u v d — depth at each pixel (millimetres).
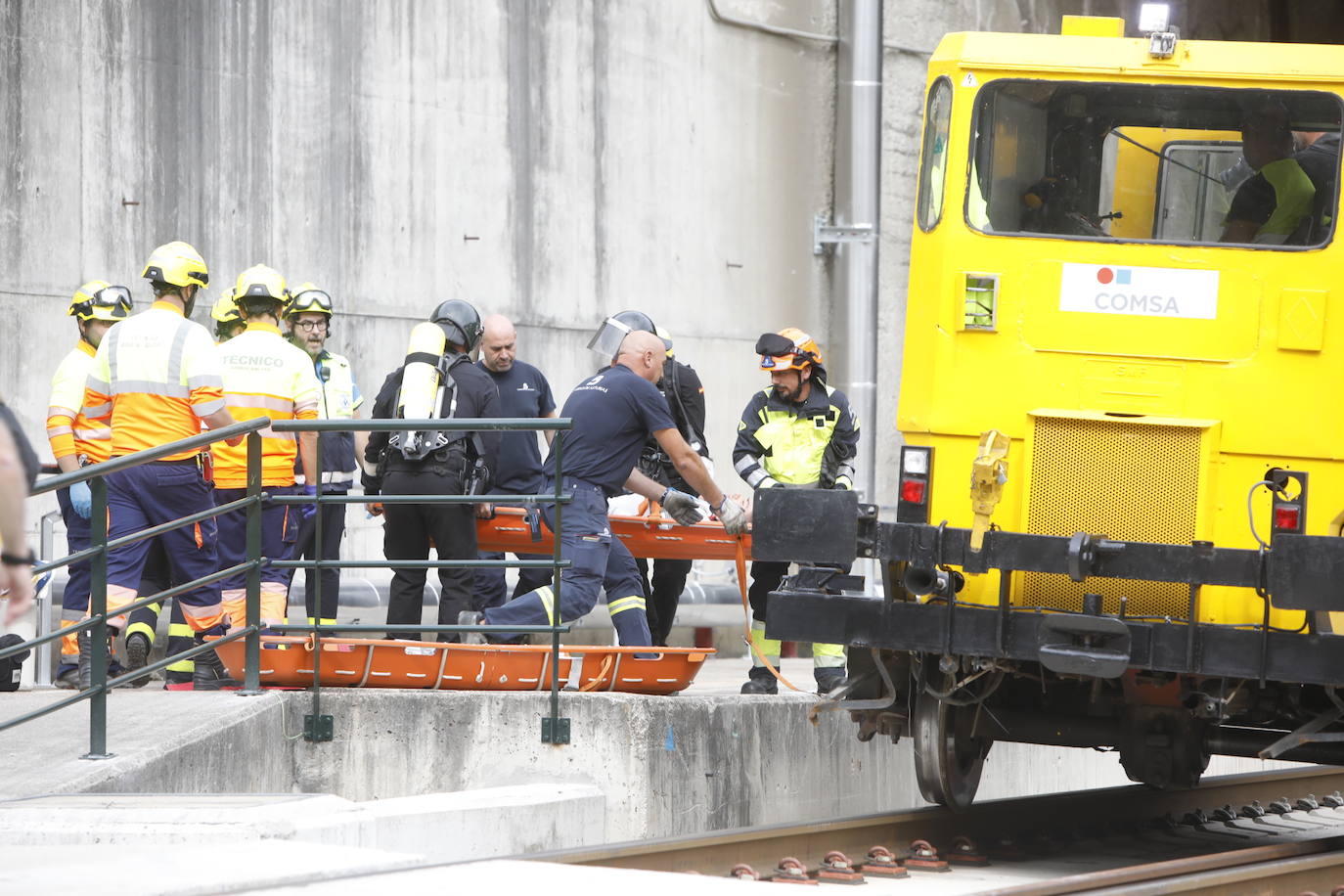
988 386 27797
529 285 53969
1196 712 26875
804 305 63562
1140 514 26656
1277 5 87750
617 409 31797
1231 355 26812
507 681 31047
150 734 26188
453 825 23922
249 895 17547
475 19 52250
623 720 29297
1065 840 31641
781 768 33469
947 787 30062
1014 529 27516
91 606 25016
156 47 44469
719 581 57531
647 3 57625
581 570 31266
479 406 33719
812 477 35531
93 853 19516
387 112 49938
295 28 47625
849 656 29672
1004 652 26703
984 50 28328
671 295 58719
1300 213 26812
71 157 42781
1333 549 24766
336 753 29641
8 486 14664
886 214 64625
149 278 33656
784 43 62688
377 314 49688
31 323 42125
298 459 37500
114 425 33094
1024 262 27766
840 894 24406
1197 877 24734
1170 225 27422
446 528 33156
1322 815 39156
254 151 46719
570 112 55156
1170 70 27516
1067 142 27906
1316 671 25250
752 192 61688
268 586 35281
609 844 24000
